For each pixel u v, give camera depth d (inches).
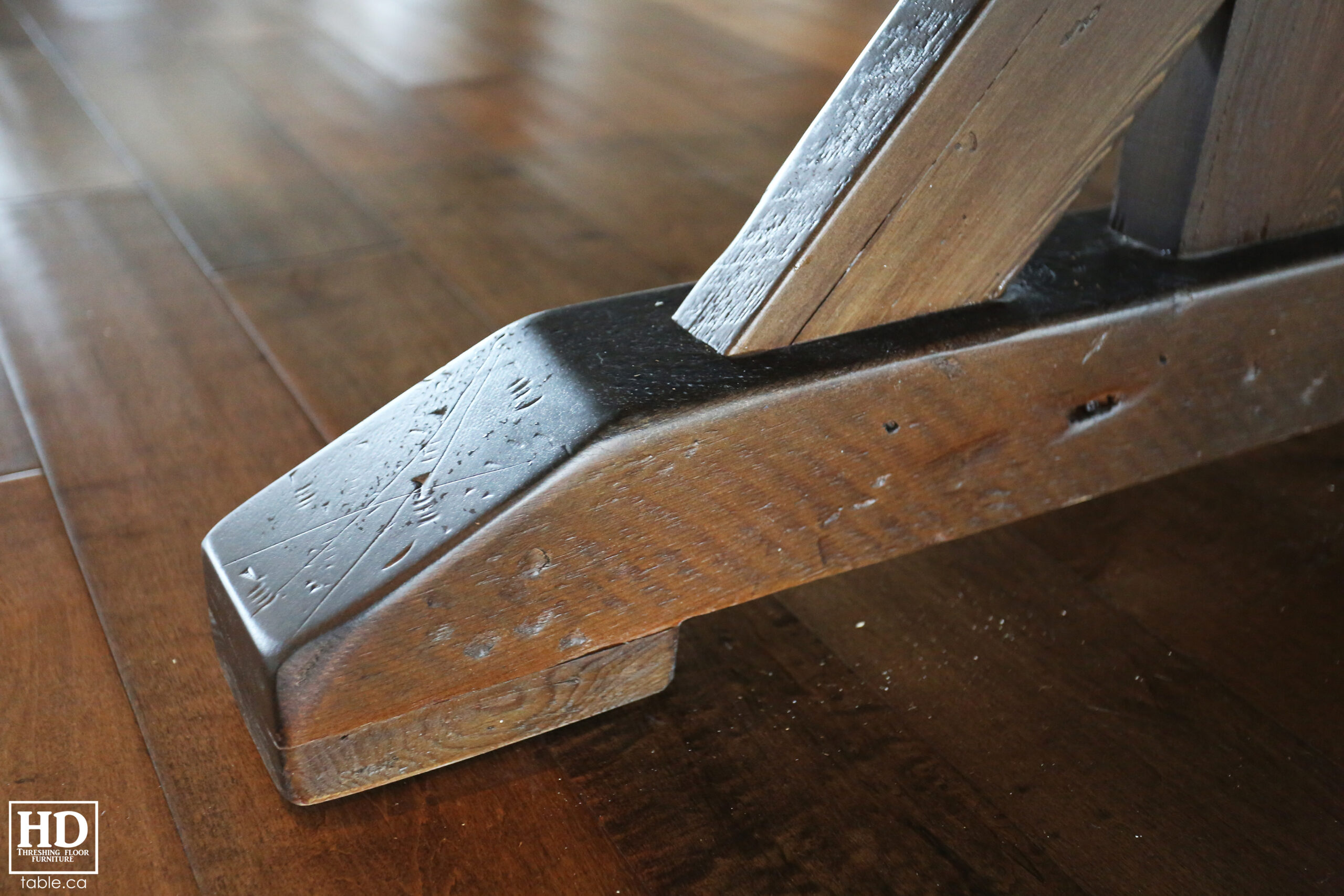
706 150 49.4
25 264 37.6
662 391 21.7
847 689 24.9
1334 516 29.3
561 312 23.6
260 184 44.3
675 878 21.8
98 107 51.6
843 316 23.0
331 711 21.3
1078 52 22.1
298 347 34.1
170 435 30.5
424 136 49.9
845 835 22.5
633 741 23.8
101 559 26.9
